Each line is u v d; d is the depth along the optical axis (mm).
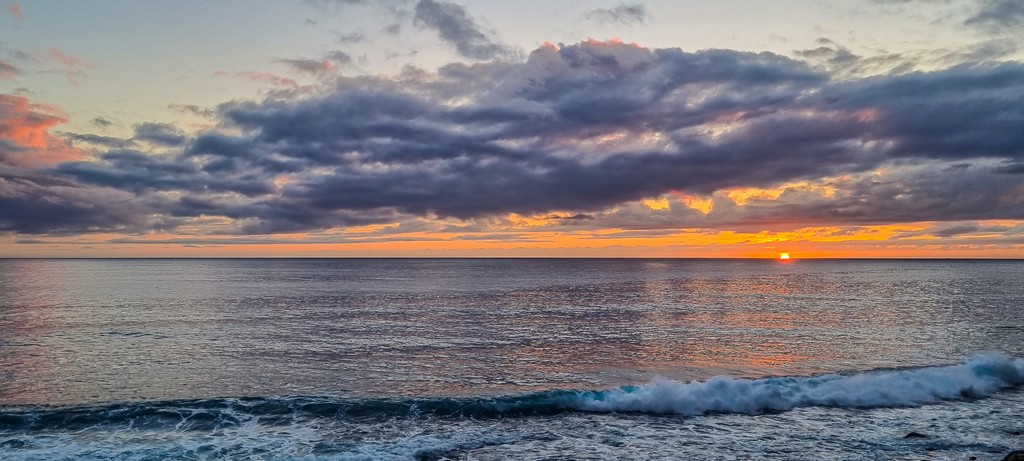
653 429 16844
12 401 20078
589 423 17375
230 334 35031
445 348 31125
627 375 24984
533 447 15328
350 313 46844
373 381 23531
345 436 16047
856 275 135125
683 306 54625
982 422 17469
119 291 68188
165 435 15945
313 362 27125
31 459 13984
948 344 32812
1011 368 22391
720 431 16672
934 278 119625
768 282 98875
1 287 74562
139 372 24672
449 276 117625
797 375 24875
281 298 59812
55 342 31750
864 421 17562
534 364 27141
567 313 48281
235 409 18141
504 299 61469
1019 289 81938
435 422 17375
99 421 16969
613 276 120625
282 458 14195
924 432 16547
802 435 16312
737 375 25000
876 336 35625
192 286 78812
